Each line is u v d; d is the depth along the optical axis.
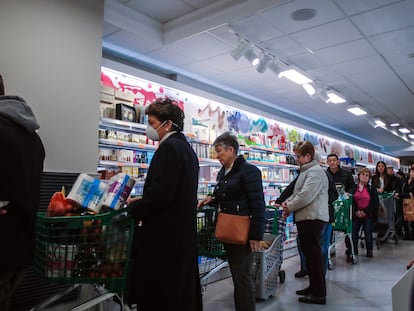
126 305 1.88
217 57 5.01
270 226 4.16
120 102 4.07
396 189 8.04
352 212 5.52
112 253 1.80
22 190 1.45
